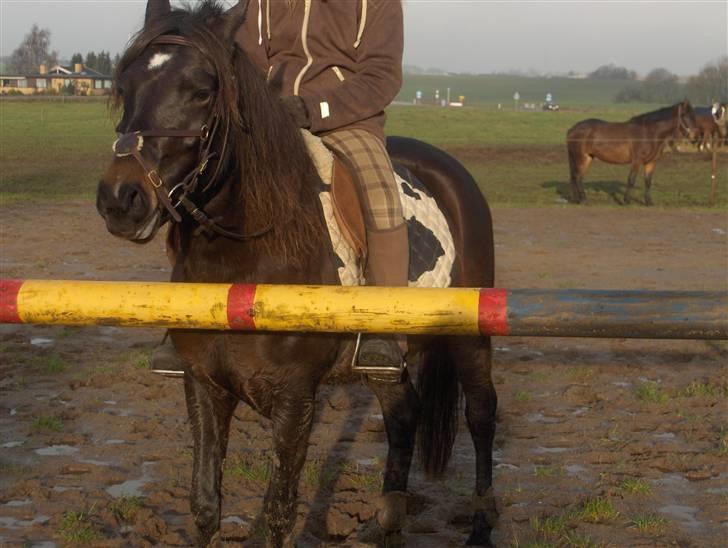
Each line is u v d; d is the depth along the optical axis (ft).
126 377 21.27
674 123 63.05
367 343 11.21
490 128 136.26
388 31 11.93
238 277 10.49
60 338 25.27
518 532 13.78
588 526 13.93
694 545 13.32
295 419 10.64
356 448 17.07
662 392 20.72
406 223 12.47
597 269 36.68
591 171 84.99
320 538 13.50
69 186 63.26
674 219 53.78
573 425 18.57
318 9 11.84
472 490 15.28
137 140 9.02
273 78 11.93
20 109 131.95
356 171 11.67
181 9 9.85
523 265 37.29
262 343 10.21
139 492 14.96
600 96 498.28
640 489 15.14
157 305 9.02
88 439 17.38
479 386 14.01
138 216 8.93
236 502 14.49
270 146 10.36
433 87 526.98
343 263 11.35
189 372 10.73
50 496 14.65
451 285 13.41
